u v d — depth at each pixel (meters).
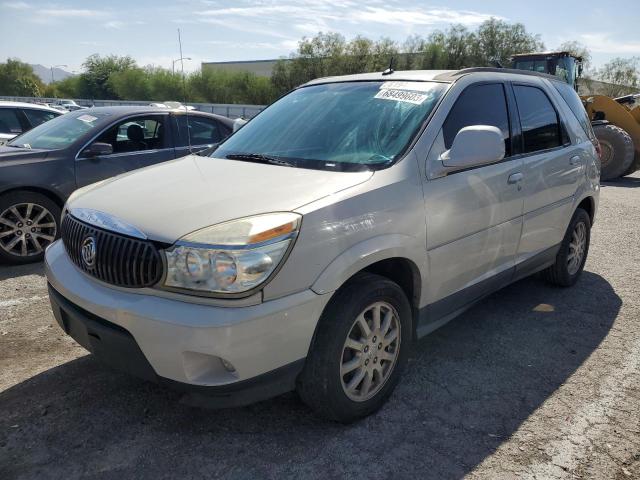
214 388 2.40
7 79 89.50
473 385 3.36
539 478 2.56
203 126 7.04
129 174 3.38
